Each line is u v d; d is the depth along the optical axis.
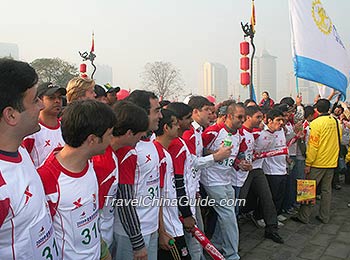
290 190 5.66
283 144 4.81
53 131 2.79
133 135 2.20
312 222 5.32
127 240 2.37
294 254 4.14
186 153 3.12
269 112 4.66
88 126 1.73
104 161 2.11
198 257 3.34
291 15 6.49
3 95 1.35
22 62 1.45
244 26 7.48
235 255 3.76
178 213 3.00
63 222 1.74
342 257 4.06
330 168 5.15
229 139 3.56
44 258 1.52
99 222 2.09
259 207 4.97
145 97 2.56
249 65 7.58
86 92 3.25
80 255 1.80
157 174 2.57
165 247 2.80
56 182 1.71
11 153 1.42
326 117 5.12
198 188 3.62
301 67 6.34
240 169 4.15
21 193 1.40
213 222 4.07
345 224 5.23
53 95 2.71
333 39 6.65
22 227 1.40
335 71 6.51
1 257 1.35
